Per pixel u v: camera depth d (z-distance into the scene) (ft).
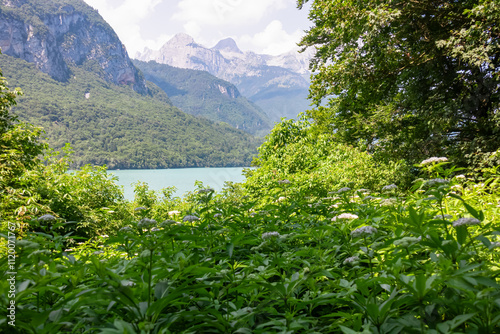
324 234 9.68
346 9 41.47
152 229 10.61
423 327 5.12
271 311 6.41
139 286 6.16
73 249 14.24
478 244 7.88
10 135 39.52
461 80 36.65
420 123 40.11
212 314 6.13
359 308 5.96
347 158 39.86
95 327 5.13
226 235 10.85
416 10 36.19
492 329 4.81
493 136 32.55
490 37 31.99
